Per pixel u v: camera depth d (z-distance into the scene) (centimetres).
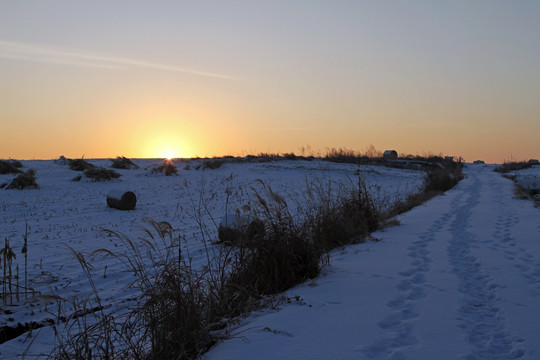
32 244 1241
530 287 672
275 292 685
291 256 736
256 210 790
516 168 5853
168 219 1752
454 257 898
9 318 663
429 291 658
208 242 1209
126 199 2039
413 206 1950
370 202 1373
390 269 805
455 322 530
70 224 1636
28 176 2689
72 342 454
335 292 667
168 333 473
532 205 1820
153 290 514
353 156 5181
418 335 493
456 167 5228
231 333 517
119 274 897
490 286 684
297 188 2770
